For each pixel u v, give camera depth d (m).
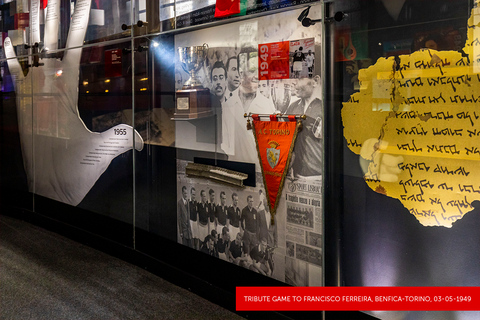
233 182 3.23
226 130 3.27
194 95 3.44
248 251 3.21
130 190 4.16
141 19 3.86
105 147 4.39
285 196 2.95
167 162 3.78
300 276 2.90
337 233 2.66
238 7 3.08
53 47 4.94
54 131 5.07
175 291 3.56
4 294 3.44
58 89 4.93
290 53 2.82
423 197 2.29
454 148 2.16
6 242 4.81
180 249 3.72
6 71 5.76
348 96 2.54
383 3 2.35
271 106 2.97
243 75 3.11
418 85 2.25
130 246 4.21
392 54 2.33
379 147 2.43
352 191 2.57
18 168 5.77
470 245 2.15
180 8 3.50
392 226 2.42
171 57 3.63
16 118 5.69
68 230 5.00
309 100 2.74
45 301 3.32
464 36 2.07
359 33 2.45
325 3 2.59
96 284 3.67
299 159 2.84
